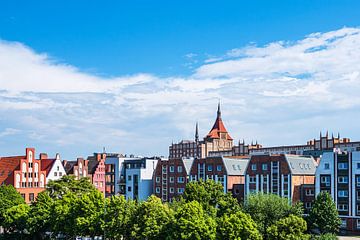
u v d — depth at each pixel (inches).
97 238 4697.3
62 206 4237.2
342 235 5201.8
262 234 3794.3
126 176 7278.5
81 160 7303.2
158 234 3617.1
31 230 4392.2
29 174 6397.6
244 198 5497.1
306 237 3659.0
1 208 4977.9
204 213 3713.1
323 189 5477.4
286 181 5649.6
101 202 4092.0
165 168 6801.2
